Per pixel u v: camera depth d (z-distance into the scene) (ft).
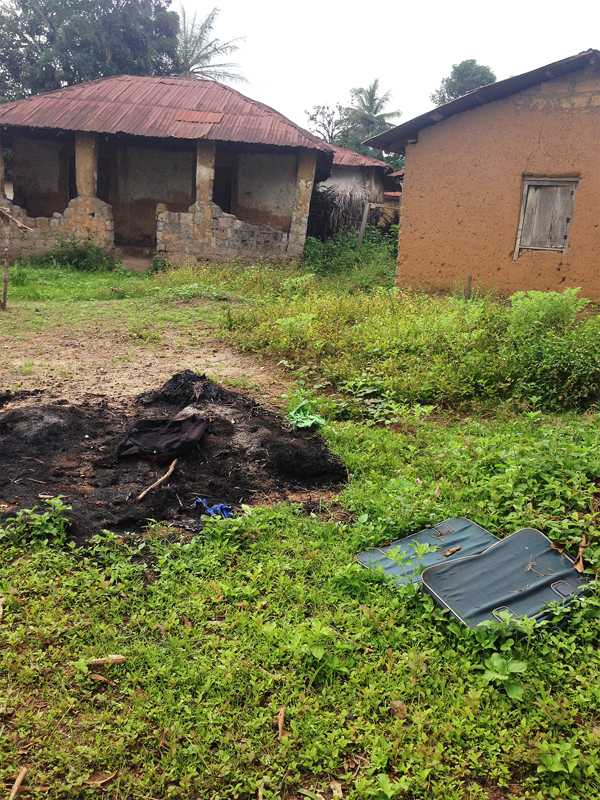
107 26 94.32
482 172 37.73
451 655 10.39
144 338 30.91
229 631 10.80
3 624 10.72
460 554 12.91
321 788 8.32
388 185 90.48
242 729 9.03
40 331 32.22
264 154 63.36
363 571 12.22
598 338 23.15
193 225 57.36
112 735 8.87
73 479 15.53
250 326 32.01
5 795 8.00
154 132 56.54
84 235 58.13
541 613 11.10
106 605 11.20
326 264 57.98
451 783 8.36
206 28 111.45
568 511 13.98
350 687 9.78
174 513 14.40
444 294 39.63
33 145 64.49
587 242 35.29
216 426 18.34
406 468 16.67
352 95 130.52
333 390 23.53
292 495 15.70
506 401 21.40
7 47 95.66
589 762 8.55
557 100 35.17
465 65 125.29
